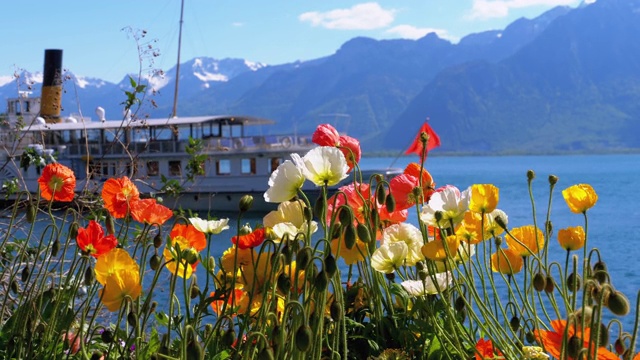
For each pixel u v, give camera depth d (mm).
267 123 52281
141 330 2799
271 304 2582
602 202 86875
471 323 2713
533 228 2910
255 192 44594
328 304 3023
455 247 2689
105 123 46812
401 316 3045
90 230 2822
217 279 2988
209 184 45125
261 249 2646
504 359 2582
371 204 3266
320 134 3326
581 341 2016
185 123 47375
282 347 2391
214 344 2809
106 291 2424
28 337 2930
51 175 3400
